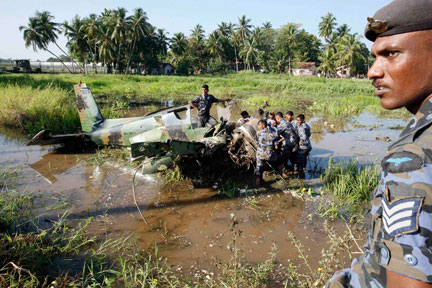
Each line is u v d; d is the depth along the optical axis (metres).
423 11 0.77
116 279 3.41
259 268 3.36
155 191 5.81
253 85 32.66
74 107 11.60
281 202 5.39
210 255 3.85
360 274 1.04
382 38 0.87
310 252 3.90
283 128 6.61
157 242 4.14
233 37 76.12
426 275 0.71
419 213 0.72
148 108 15.78
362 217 4.84
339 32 75.44
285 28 72.50
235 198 5.55
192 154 6.00
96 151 8.12
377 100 19.53
